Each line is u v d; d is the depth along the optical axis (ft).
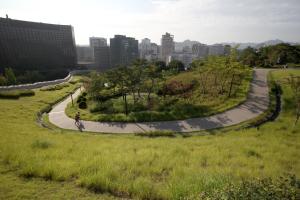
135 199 20.72
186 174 27.68
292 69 197.67
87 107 116.57
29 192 21.01
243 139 59.47
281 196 15.14
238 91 121.08
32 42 474.49
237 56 124.16
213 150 45.68
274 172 31.65
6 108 104.58
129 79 117.70
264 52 288.51
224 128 77.66
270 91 120.06
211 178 22.13
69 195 20.77
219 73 140.77
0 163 27.91
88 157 34.12
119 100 125.70
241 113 91.56
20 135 56.08
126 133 76.48
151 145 51.13
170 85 142.10
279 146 52.11
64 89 188.85
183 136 71.31
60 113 108.37
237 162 37.32
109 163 30.35
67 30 542.57
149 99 121.08
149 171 29.17
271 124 79.46
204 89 129.08
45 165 26.61
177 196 19.85
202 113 91.81
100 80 137.49
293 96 107.55
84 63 640.17
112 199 20.44
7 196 20.08
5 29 431.43
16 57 439.22
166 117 89.30
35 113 101.91
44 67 476.54
